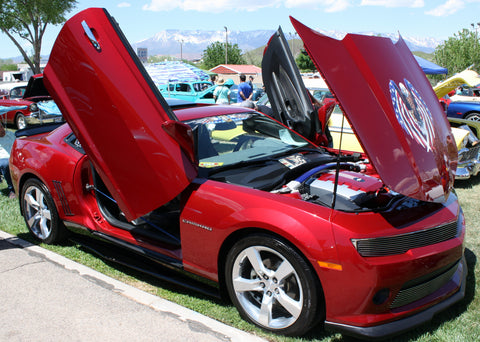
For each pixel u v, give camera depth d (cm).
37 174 401
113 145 304
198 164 315
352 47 271
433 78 2780
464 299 312
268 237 258
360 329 241
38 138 439
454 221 281
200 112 384
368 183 300
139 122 291
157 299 309
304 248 243
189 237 297
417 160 265
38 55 2744
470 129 686
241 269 281
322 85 712
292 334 262
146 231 341
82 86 301
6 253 390
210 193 288
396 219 256
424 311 259
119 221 364
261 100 770
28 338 267
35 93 790
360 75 264
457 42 3547
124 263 353
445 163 291
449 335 267
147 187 303
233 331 270
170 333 269
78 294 316
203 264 294
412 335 269
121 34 289
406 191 248
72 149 391
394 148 255
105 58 290
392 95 274
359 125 245
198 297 323
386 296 244
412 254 248
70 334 270
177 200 327
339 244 239
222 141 356
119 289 324
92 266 377
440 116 322
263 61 427
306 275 248
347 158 358
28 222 431
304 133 421
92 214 378
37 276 345
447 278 280
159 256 323
